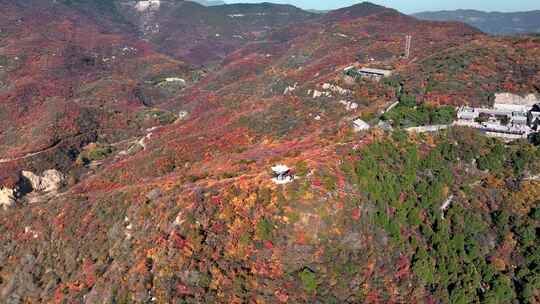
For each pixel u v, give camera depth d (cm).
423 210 7431
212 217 6825
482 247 7281
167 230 7275
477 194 7938
